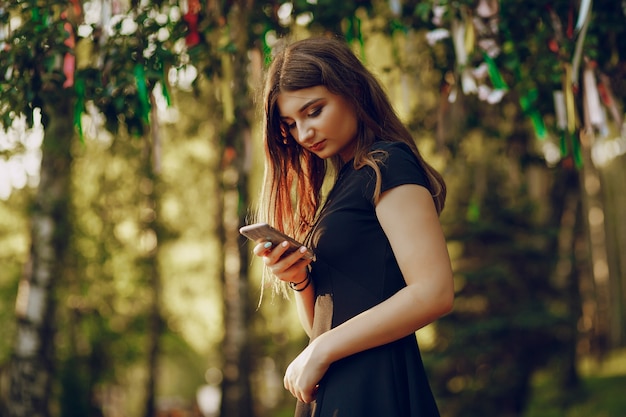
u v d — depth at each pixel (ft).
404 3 12.58
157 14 10.77
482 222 30.30
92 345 42.80
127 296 43.37
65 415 39.29
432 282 5.21
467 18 11.30
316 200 6.51
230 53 10.91
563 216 39.24
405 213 5.32
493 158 28.43
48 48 9.73
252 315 48.39
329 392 5.49
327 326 5.71
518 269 31.04
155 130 10.11
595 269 65.72
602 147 43.68
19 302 26.27
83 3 10.44
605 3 11.42
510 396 30.53
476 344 29.45
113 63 9.89
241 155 14.15
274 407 61.00
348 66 5.76
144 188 39.32
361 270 5.56
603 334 65.82
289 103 5.70
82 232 35.88
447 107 15.81
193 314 49.65
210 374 62.34
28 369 25.62
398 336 5.29
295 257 5.60
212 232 44.93
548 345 31.14
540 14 11.31
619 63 12.05
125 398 57.47
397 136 5.93
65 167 26.53
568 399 40.37
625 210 64.75
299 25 12.37
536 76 12.01
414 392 5.45
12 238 39.17
